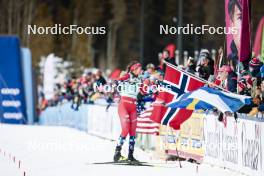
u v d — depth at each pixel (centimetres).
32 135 3512
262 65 2209
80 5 7719
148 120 2550
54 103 5128
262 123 1872
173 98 2259
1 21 7938
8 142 3077
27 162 2302
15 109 4959
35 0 7800
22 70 5119
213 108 2045
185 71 2245
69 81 4534
